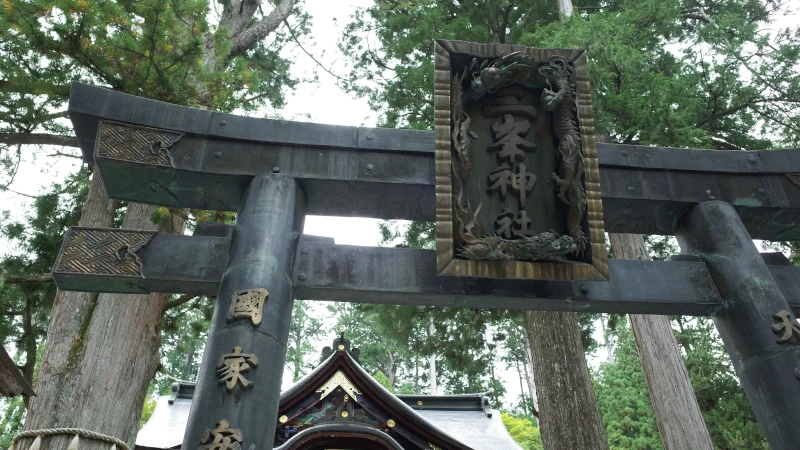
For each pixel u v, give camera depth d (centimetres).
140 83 766
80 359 677
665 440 895
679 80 949
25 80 762
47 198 936
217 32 848
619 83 977
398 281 427
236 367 351
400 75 1170
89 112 443
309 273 421
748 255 460
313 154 471
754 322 429
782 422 391
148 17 742
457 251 409
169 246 424
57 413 640
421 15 1288
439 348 1161
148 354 729
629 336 2419
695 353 1664
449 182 422
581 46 952
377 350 3181
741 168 520
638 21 1151
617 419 2231
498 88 475
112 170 439
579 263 416
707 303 450
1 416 1794
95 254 412
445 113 443
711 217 487
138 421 704
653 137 898
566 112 463
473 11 1248
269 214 428
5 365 484
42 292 883
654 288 452
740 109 1117
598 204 432
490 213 442
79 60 763
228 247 429
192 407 351
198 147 457
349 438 861
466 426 1336
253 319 370
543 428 888
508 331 2062
